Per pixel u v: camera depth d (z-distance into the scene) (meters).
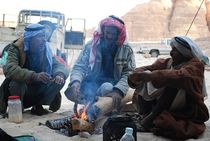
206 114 4.76
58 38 13.39
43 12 14.97
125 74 5.21
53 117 5.41
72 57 14.48
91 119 4.68
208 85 11.26
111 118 3.90
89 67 5.34
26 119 5.23
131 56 5.35
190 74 4.50
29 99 5.52
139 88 4.97
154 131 4.50
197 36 60.56
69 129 4.48
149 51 30.86
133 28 62.47
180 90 4.54
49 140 4.23
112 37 5.20
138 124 4.73
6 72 5.21
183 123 4.45
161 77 4.45
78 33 15.36
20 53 5.34
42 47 5.42
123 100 5.28
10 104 5.03
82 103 5.25
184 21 61.34
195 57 4.72
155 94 4.79
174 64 4.83
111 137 3.84
